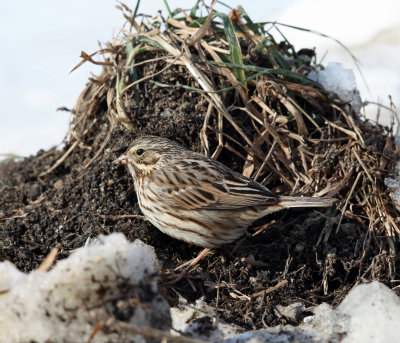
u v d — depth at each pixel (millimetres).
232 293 9188
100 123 11609
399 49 15516
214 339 7414
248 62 11469
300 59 12375
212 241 9961
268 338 7562
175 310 8172
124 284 6418
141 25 11805
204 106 10789
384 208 10062
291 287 9289
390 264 9484
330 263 9516
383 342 7293
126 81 11109
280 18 17391
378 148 11188
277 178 10828
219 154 10859
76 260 6320
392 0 16844
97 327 6078
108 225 10164
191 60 10750
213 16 11484
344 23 16703
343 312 7934
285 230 10211
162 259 10000
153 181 10102
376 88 14391
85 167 10883
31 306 6273
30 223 10188
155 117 10891
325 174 10617
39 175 11961
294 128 11125
